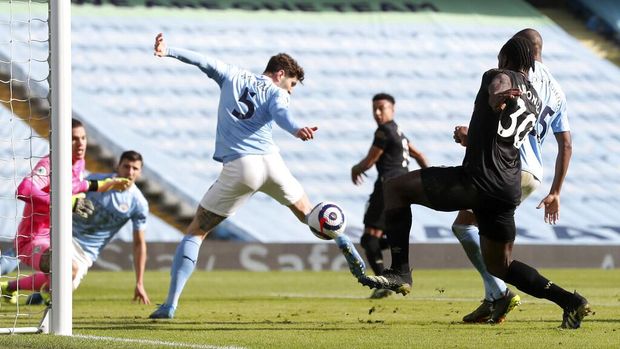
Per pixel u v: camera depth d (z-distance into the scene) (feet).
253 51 359.05
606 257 236.84
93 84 327.26
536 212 289.74
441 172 74.90
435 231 270.05
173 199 280.72
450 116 340.80
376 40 378.32
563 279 184.65
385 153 136.77
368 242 138.51
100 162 294.05
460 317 95.81
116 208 115.24
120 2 374.02
